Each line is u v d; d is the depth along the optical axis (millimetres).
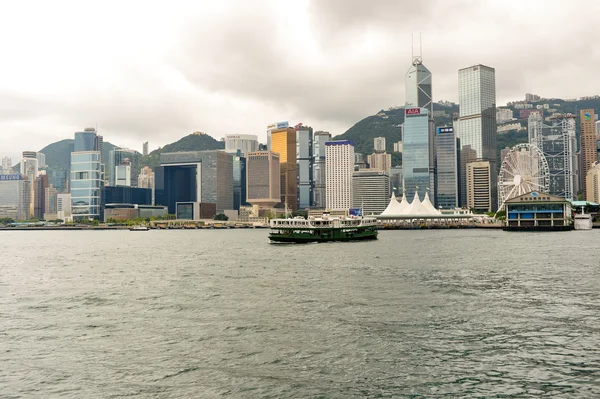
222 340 60719
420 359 53000
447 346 57094
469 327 64688
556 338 59562
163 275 120062
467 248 183375
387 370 50062
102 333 64938
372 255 159000
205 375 49594
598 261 133875
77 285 106250
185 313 75688
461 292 88688
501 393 44594
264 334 62844
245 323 68438
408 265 129375
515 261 136125
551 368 50000
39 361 54438
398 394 44656
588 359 52281
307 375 49156
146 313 76250
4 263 159250
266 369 50844
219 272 123188
